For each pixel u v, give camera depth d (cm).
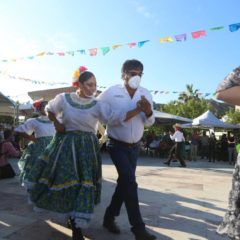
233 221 236
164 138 1842
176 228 427
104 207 517
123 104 376
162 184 764
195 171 1112
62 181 340
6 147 760
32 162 496
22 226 409
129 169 358
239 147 246
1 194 583
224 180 880
